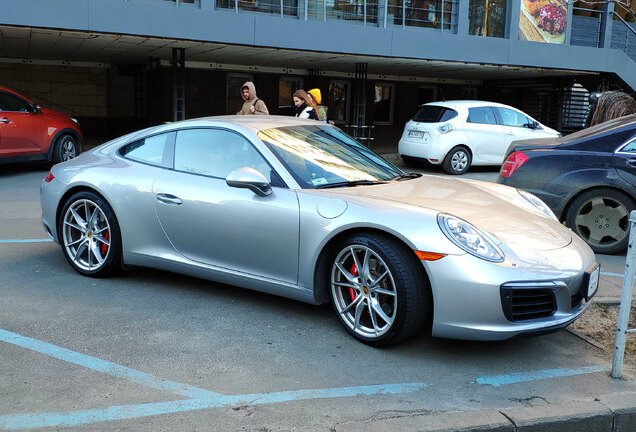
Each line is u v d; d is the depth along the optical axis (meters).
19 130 10.11
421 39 13.51
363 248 3.46
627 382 3.21
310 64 16.14
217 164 4.18
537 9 15.18
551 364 3.42
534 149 6.26
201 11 11.37
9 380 2.97
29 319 3.79
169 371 3.14
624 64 15.63
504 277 3.17
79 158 4.97
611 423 2.83
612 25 17.03
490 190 4.39
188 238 4.19
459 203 3.77
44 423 2.59
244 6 12.67
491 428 2.67
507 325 3.20
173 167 4.37
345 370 3.24
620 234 6.00
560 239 3.63
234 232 3.94
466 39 13.95
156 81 16.44
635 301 4.53
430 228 3.29
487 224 3.50
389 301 3.51
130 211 4.38
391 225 3.34
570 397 3.02
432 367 3.32
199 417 2.69
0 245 5.59
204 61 16.12
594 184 5.91
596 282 3.63
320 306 4.20
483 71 16.45
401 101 19.56
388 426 2.61
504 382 3.17
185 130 4.43
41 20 10.13
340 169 4.15
